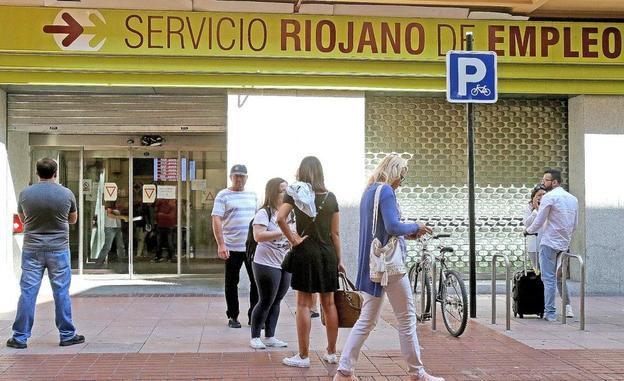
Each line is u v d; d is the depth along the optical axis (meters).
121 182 13.49
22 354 7.32
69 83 11.29
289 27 11.46
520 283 9.63
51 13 11.13
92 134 13.27
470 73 9.09
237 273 8.92
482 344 7.93
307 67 11.52
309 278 6.59
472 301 9.64
